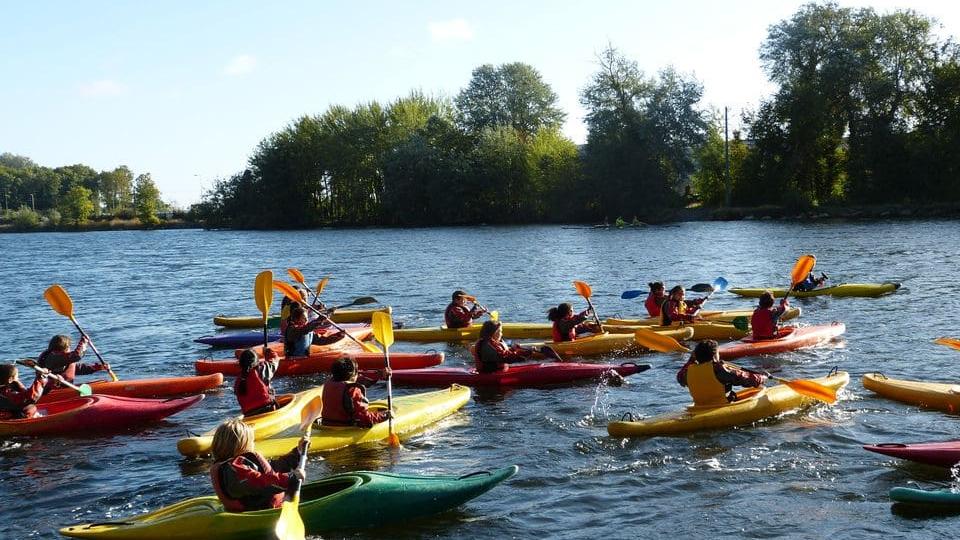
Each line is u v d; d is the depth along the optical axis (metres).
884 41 57.53
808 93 56.38
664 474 7.96
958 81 55.22
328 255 41.25
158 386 12.06
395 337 16.08
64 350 11.45
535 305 20.44
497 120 78.81
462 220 72.00
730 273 26.19
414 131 76.25
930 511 6.88
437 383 12.05
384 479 7.02
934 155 55.12
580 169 65.50
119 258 45.91
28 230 108.50
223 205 88.44
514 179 69.56
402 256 38.41
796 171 60.22
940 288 20.05
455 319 15.91
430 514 7.06
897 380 10.45
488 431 9.56
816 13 57.84
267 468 6.54
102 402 10.39
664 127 62.19
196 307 22.92
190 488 8.10
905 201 56.47
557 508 7.24
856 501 7.15
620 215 63.72
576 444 8.96
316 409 6.81
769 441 8.78
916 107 58.19
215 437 6.57
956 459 7.64
